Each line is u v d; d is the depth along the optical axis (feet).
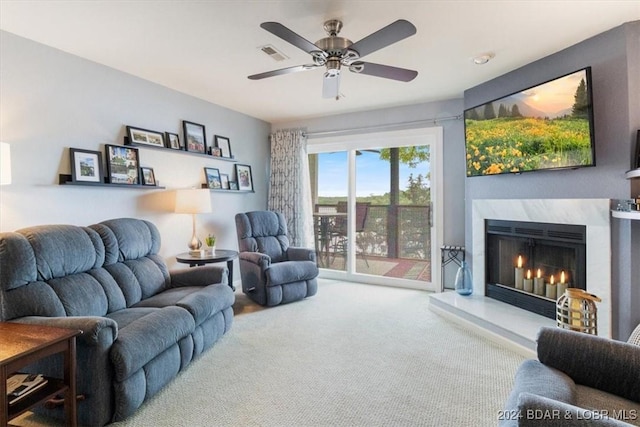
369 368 8.07
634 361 4.36
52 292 6.91
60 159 9.33
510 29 8.25
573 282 9.49
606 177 8.54
